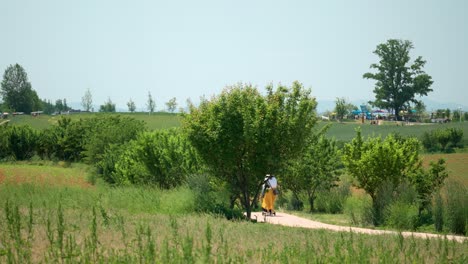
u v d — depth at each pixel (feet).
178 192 184.44
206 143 192.95
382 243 100.01
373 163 217.36
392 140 229.04
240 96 192.85
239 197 200.85
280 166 195.83
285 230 133.18
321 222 201.87
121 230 107.65
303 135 193.67
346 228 176.35
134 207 172.86
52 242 80.48
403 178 217.56
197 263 67.97
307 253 79.51
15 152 562.66
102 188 206.28
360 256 78.84
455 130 640.58
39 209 139.74
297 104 194.70
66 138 544.21
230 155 190.80
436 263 84.12
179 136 250.57
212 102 194.90
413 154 223.30
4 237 89.66
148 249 72.64
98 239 94.73
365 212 204.74
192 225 121.39
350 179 230.68
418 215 195.31
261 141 188.55
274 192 215.31
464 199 183.21
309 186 267.18
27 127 584.81
